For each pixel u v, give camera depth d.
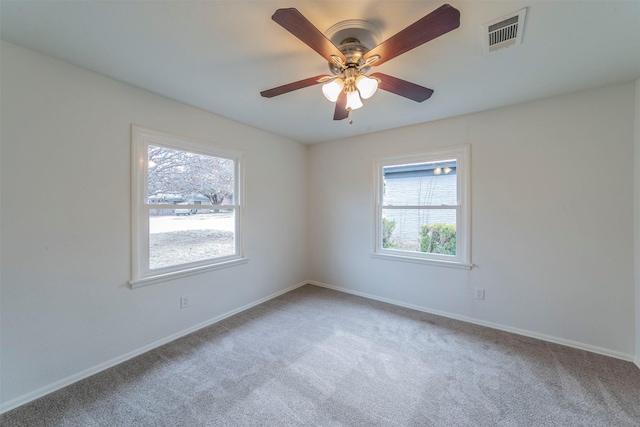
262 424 1.48
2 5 1.25
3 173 1.56
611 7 1.28
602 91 2.13
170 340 2.38
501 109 2.56
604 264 2.15
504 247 2.57
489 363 2.04
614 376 1.87
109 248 2.01
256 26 1.44
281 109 2.62
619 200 2.09
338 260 3.80
